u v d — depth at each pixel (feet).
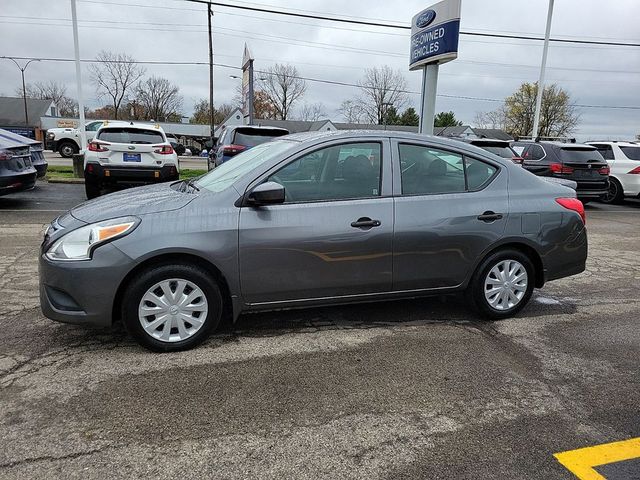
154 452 7.95
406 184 12.92
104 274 10.64
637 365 11.69
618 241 27.66
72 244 10.75
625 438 8.74
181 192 12.71
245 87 61.00
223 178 12.85
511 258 14.06
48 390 9.66
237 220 11.39
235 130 33.17
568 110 212.64
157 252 10.82
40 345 11.66
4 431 8.33
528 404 9.78
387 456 8.05
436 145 13.33
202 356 11.37
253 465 7.73
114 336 12.25
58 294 10.93
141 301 11.05
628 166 43.83
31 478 7.25
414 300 15.93
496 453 8.21
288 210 11.78
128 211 11.18
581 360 11.88
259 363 11.12
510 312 14.40
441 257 13.16
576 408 9.69
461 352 12.09
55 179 44.98
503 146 37.70
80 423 8.63
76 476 7.33
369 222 12.30
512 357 11.91
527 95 217.77
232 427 8.70
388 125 228.22
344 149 12.50
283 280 11.91
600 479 7.64
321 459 7.93
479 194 13.57
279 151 12.43
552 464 7.97
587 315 15.14
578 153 39.34
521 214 13.80
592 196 39.93
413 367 11.21
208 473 7.52
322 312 14.55
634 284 18.90
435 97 43.11
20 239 22.13
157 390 9.80
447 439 8.55
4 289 15.42
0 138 30.01
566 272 14.79
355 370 10.98
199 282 11.37
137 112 256.73
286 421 8.94
